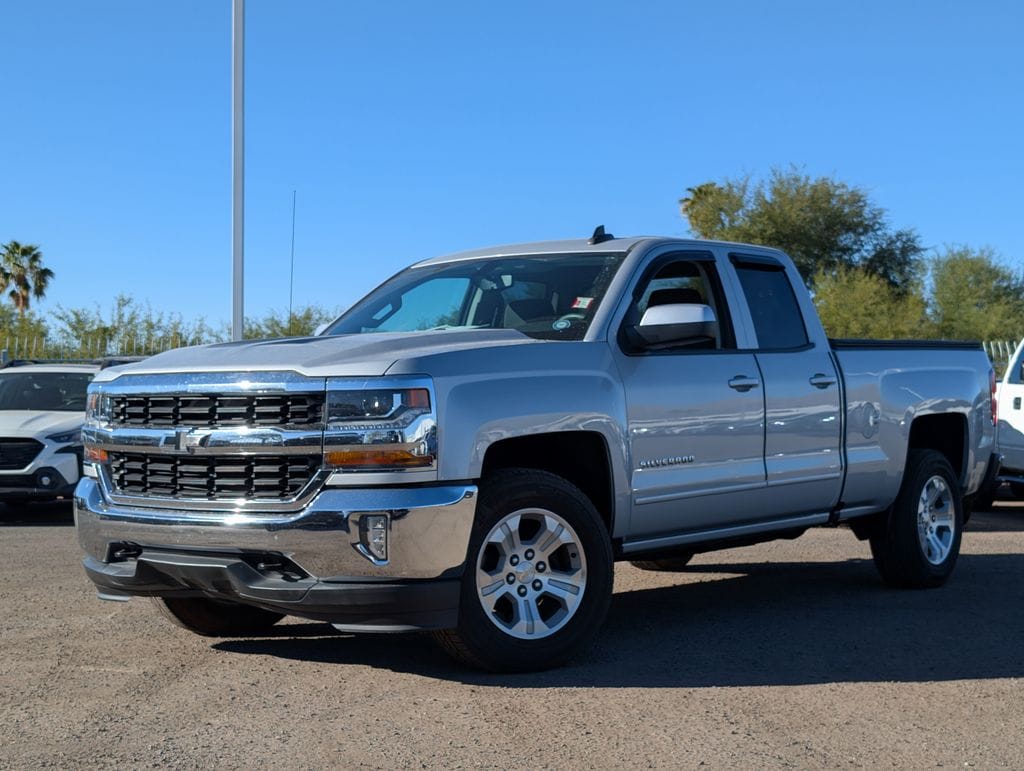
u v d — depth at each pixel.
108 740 4.40
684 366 6.17
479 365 5.28
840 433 7.12
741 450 6.43
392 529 4.93
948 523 8.02
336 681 5.26
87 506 5.65
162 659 5.71
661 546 6.15
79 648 5.96
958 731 4.52
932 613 6.95
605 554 5.58
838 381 7.12
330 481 4.98
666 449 6.02
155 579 5.46
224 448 5.14
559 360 5.59
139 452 5.43
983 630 6.44
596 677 5.33
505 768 4.06
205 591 5.38
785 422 6.71
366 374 5.02
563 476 5.94
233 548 5.12
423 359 5.11
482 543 5.20
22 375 14.07
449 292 6.64
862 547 10.01
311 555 4.98
